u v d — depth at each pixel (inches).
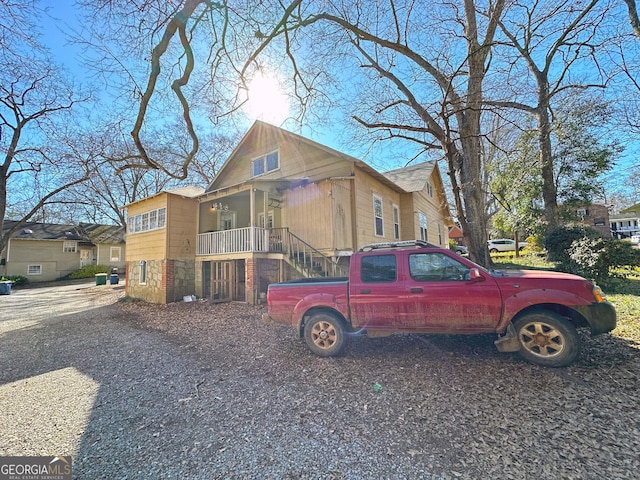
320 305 187.9
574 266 370.9
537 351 150.1
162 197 496.7
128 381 167.3
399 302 170.7
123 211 1012.5
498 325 155.5
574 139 508.1
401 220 631.2
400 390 136.2
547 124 445.4
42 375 183.3
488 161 644.1
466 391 131.0
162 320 340.8
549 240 426.9
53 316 404.5
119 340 261.1
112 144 636.1
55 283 1015.0
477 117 334.0
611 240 340.2
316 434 107.3
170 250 478.9
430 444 98.1
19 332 312.2
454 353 174.6
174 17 183.6
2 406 141.9
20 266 1023.0
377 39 337.7
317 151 471.2
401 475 85.0
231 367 180.1
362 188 471.5
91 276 1127.0
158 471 92.0
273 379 158.2
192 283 504.7
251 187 413.7
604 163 494.3
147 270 514.0
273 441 104.6
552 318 147.0
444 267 169.9
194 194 521.7
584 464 85.6
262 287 427.5
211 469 91.7
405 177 703.7
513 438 98.6
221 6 205.6
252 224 406.3
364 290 178.7
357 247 434.9
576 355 142.3
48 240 1079.6
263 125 540.4
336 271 395.2
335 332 184.1
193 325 304.7
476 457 90.8
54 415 131.1
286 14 232.7
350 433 106.7
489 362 158.4
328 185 409.4
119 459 99.0
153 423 121.2
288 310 197.8
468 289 159.9
